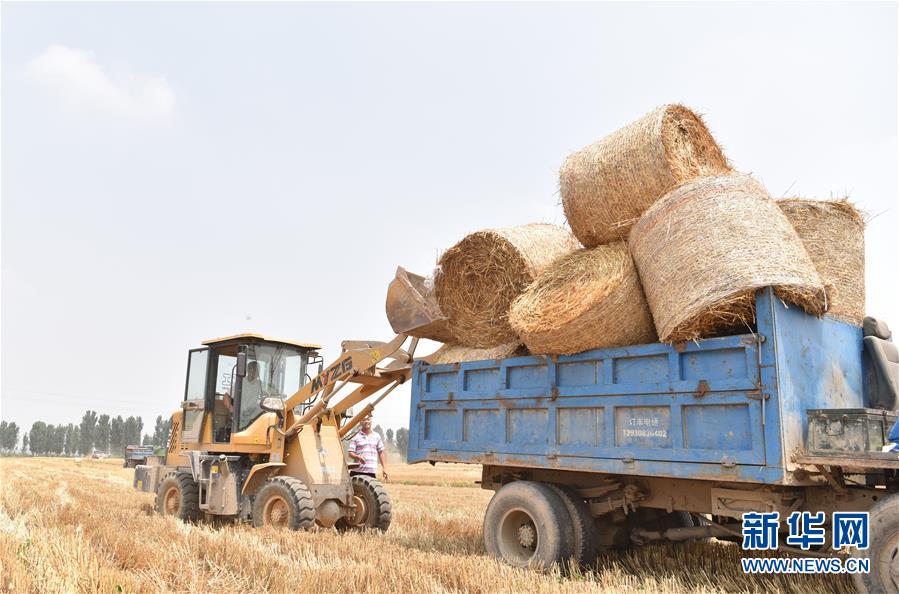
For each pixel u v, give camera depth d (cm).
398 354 797
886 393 564
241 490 906
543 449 609
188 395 1023
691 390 511
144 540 676
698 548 670
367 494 884
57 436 12438
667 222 523
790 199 584
